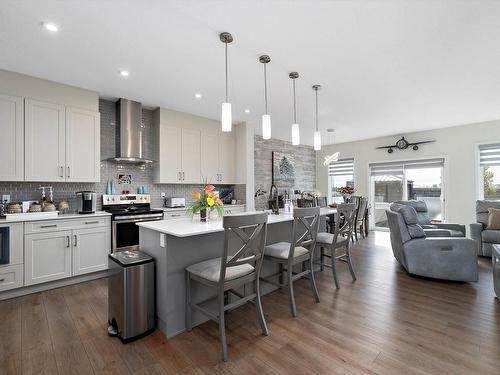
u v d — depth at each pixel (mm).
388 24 2080
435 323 2092
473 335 1914
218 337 1940
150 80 3143
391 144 6199
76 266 3021
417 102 3896
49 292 2785
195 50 2465
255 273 1981
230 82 3197
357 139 6613
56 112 3164
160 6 1871
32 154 2986
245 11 1927
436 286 2900
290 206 3443
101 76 3025
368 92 3500
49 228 2846
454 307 2375
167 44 2361
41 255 2787
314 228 2535
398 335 1927
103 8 1886
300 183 7160
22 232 2680
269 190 6309
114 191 3879
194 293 2121
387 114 4488
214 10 1917
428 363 1614
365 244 5059
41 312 2324
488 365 1590
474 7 1879
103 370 1578
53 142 3133
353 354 1713
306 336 1929
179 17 1994
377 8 1896
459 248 2951
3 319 2197
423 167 5734
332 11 1928
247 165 5020
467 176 5145
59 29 2129
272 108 4156
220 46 2396
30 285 2723
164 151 4191
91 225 3150
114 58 2609
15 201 3139
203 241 2219
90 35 2217
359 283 3016
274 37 2256
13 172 2869
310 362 1640
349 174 6965
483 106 4066
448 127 5375
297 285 2973
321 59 2635
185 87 3361
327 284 2992
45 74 2961
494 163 4863
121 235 3389
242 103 3947
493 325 2049
